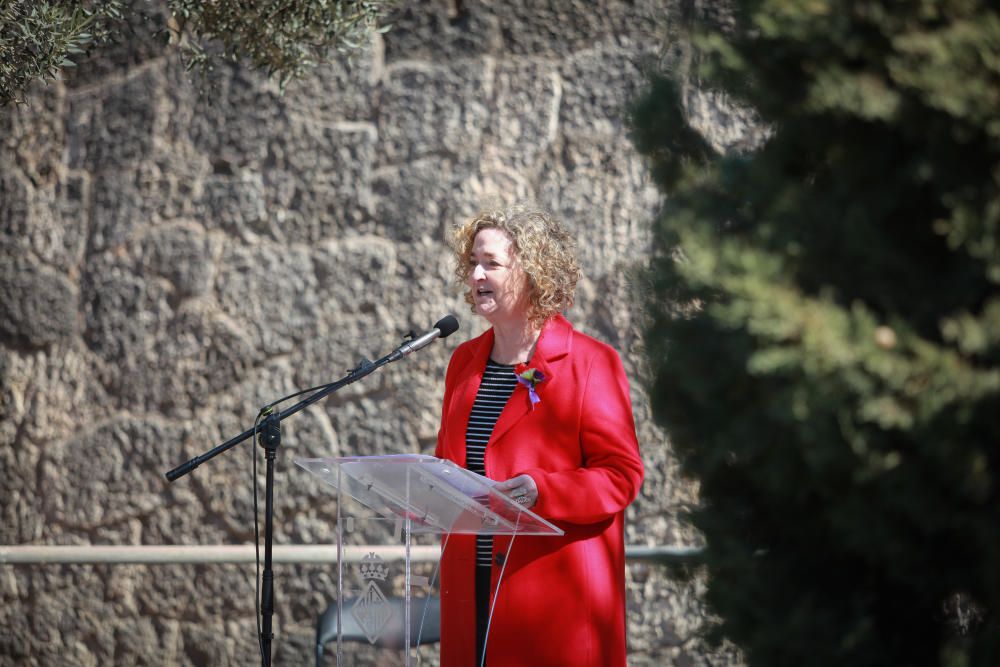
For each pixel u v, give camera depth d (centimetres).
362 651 492
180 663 974
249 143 1017
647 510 912
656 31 966
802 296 361
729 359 394
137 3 959
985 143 347
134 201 1032
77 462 1009
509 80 988
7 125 1060
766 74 384
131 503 996
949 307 357
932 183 357
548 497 510
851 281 366
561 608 524
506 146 979
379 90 1004
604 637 529
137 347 1013
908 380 337
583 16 986
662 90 457
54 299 1033
